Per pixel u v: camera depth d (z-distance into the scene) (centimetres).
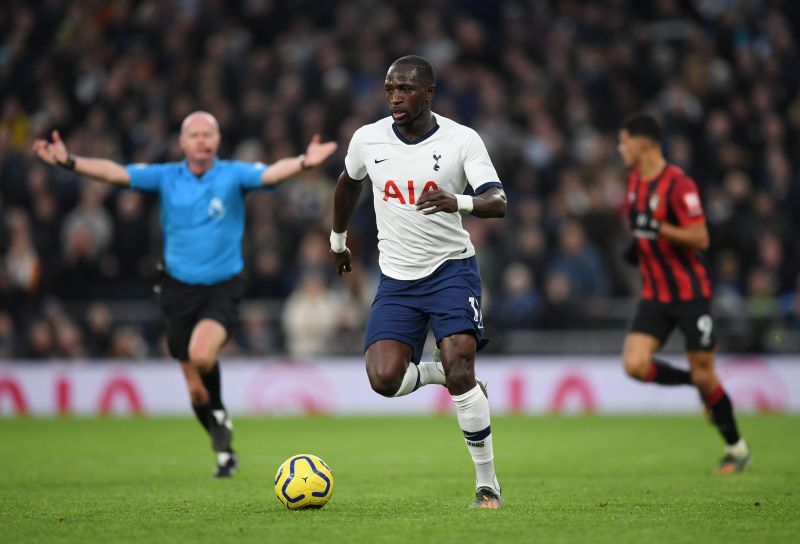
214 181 2755
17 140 6631
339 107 6181
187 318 2756
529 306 5247
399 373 2002
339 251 2269
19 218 5538
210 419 2761
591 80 6575
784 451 3419
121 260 5603
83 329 5500
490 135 6122
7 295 5472
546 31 6906
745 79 6588
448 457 3309
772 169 5969
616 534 1719
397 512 1989
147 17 7206
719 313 5200
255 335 5381
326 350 5241
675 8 7300
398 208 2034
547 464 3075
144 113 6519
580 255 5306
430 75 2005
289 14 7238
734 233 5584
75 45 7056
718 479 2658
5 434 4172
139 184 2786
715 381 2873
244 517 1927
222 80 6550
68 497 2280
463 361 1986
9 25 7250
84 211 5731
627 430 4297
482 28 7169
